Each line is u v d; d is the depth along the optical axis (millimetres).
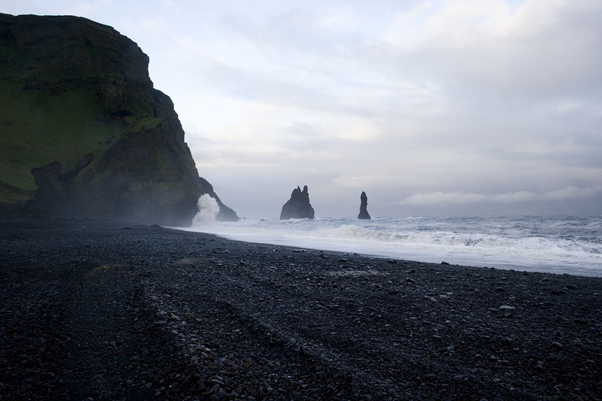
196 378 4059
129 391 3945
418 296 7887
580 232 27578
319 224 44750
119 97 66562
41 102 65000
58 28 72250
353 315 6590
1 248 14383
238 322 6059
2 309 6238
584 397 3863
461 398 3861
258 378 4211
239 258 13438
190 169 77062
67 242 17500
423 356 4887
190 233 32219
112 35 76312
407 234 25109
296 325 6016
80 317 6121
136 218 58625
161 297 7176
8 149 55344
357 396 3857
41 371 4234
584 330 5852
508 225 35500
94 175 57125
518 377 4312
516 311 6945
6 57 68875
